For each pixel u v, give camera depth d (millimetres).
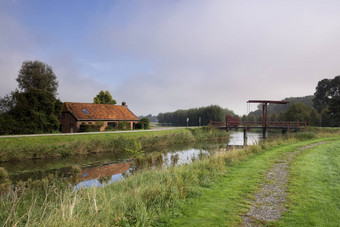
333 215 4668
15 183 11820
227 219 4711
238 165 10922
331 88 67438
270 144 18141
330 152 12969
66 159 19500
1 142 20094
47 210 5184
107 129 37219
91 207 4809
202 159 13141
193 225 4457
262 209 5219
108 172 14578
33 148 20016
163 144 30594
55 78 49188
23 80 45719
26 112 27812
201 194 6469
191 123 82750
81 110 36844
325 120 54375
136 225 4332
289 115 56562
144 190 6246
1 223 4508
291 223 4406
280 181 7562
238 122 41438
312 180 7402
